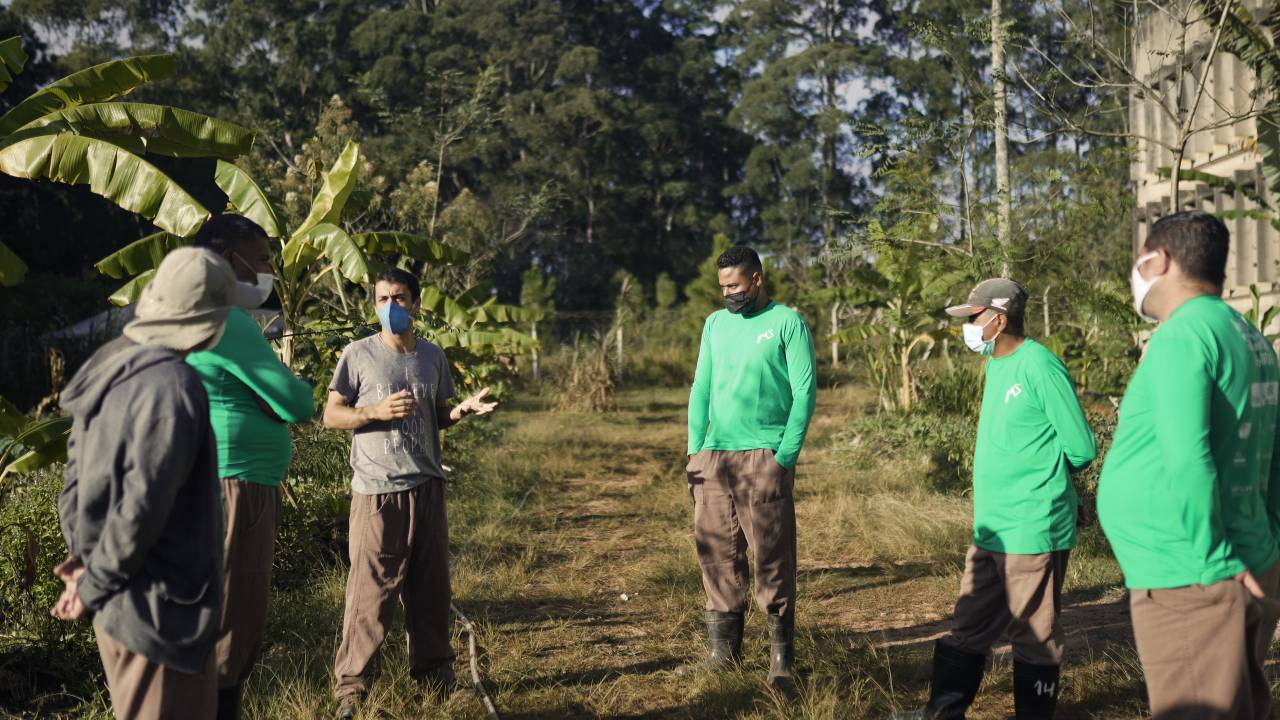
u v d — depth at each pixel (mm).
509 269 41562
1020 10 8969
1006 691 4434
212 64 40219
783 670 4602
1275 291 10703
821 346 29750
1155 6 7773
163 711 2582
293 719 4074
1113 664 4613
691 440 4996
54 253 30219
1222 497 2754
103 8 41844
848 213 11977
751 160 50125
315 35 41500
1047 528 3637
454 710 4250
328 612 5582
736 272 4660
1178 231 2818
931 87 16297
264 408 3447
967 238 11547
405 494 4152
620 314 27125
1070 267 11445
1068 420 3570
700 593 6301
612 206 46719
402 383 4227
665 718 4301
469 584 6426
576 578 6832
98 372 2570
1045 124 9148
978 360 13117
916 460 10883
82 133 5770
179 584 2580
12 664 4531
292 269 6863
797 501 9453
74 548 2566
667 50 54219
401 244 8172
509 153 44844
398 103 40156
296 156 12578
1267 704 2891
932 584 6438
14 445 4664
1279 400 2898
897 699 4320
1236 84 10656
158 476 2465
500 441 14031
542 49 46469
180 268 2611
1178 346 2686
